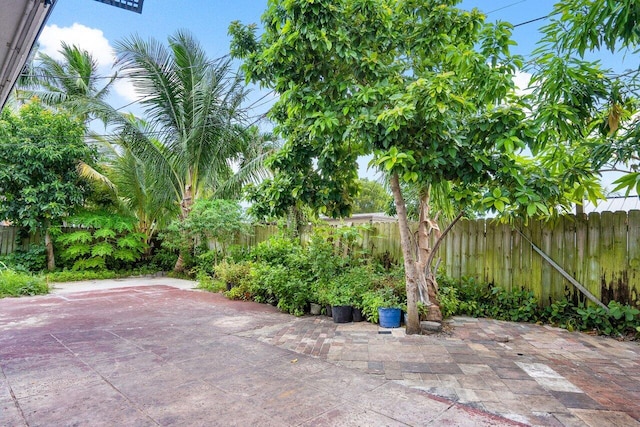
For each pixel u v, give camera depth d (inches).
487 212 154.3
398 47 157.6
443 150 136.6
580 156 157.8
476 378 112.0
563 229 187.5
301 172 182.4
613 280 171.8
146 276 388.8
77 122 364.2
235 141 391.2
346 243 252.4
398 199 167.2
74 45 475.2
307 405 94.3
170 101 361.4
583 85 132.0
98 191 384.5
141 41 339.9
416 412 90.4
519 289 198.5
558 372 117.2
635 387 106.0
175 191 388.2
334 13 137.7
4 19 79.4
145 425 84.8
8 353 136.0
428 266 190.4
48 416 88.9
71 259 374.6
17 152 319.6
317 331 169.2
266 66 154.9
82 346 144.9
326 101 149.9
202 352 137.9
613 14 103.7
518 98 145.8
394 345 146.1
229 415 89.3
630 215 169.0
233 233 339.0
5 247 357.4
